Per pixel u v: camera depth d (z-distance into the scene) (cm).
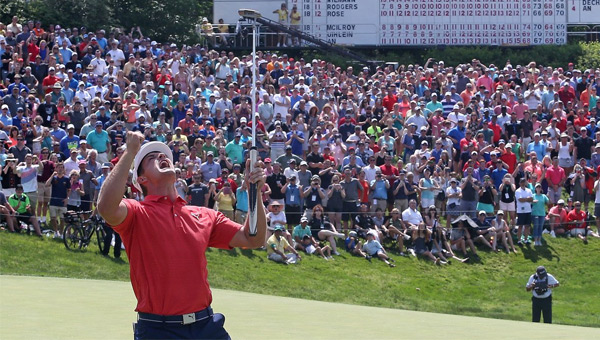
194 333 513
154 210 512
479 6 3959
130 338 854
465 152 2462
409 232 2244
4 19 3644
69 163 1992
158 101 2425
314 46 3959
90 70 2711
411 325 1079
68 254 1839
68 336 856
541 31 3972
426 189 2289
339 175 2225
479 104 2792
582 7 3947
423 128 2536
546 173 2459
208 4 4512
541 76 3131
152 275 506
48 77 2506
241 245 541
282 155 2303
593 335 1019
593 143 2564
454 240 2295
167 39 4038
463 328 1067
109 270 1814
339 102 2852
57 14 3719
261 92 2652
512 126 2672
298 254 2102
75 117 2302
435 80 2992
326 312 1215
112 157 2181
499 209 2380
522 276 2241
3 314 1007
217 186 2092
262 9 4006
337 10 3988
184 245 511
